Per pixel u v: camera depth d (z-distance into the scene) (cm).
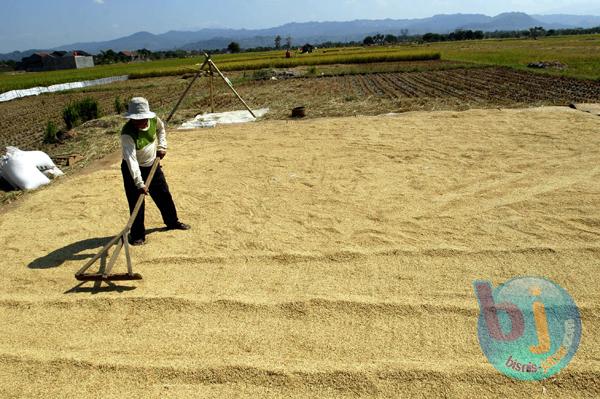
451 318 344
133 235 495
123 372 307
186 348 328
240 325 350
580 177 619
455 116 1064
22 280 438
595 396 271
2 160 753
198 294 392
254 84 2345
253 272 424
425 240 467
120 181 736
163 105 1705
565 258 418
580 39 7194
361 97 1568
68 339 347
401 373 291
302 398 279
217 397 284
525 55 3378
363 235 485
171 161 829
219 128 1128
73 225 564
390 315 351
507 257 425
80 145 1064
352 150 820
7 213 621
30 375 312
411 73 2444
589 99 1241
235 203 602
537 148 762
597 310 342
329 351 317
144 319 365
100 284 422
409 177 658
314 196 608
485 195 577
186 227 531
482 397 273
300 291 389
